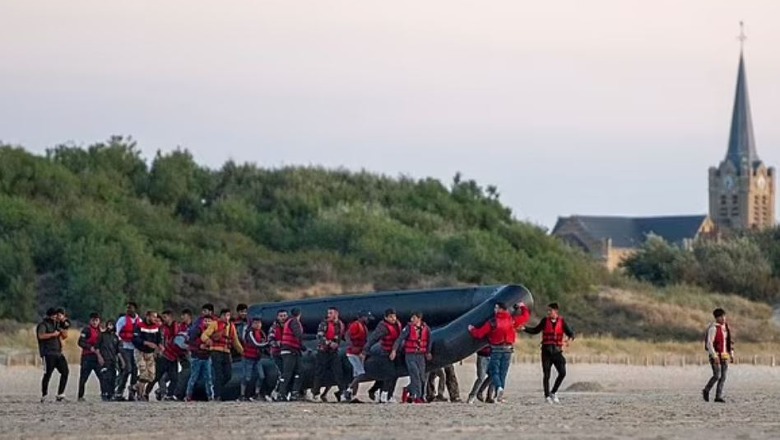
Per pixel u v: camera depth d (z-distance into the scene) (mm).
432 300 90250
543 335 83000
